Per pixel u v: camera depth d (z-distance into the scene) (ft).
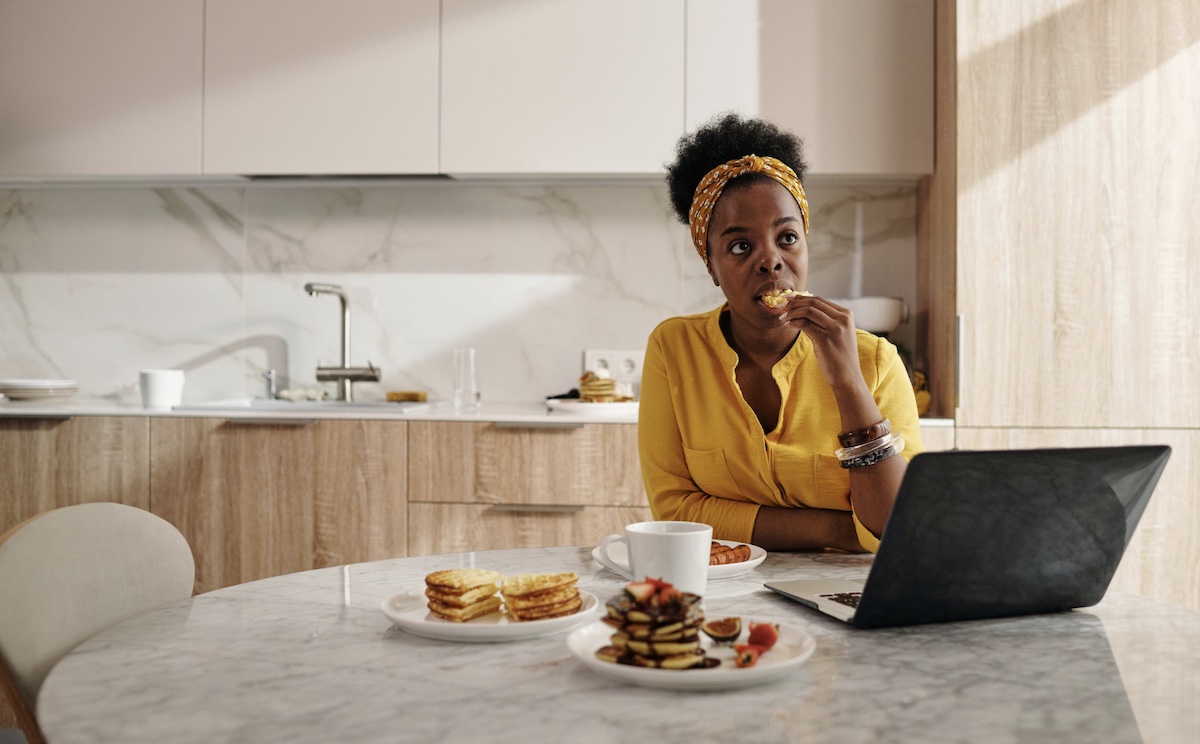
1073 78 7.65
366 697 2.22
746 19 8.32
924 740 1.95
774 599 3.23
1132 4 7.63
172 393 8.67
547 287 9.66
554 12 8.46
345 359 9.48
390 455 8.04
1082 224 7.66
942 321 8.20
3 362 10.02
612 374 9.53
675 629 2.27
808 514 4.34
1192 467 7.59
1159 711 2.12
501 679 2.35
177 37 8.77
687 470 4.89
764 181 4.49
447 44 8.55
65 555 3.32
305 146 8.67
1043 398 7.67
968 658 2.54
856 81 8.30
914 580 2.72
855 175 8.54
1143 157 7.63
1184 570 7.61
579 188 9.62
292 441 8.09
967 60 7.69
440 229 9.75
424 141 8.59
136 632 2.81
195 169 8.78
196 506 8.17
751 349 4.73
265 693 2.25
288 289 9.87
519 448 7.95
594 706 2.16
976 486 2.58
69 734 2.00
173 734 2.00
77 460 8.24
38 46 8.85
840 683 2.32
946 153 8.01
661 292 9.58
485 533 7.98
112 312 9.97
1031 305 7.68
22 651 3.00
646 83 8.41
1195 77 7.61
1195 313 7.63
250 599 3.23
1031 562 2.82
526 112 8.50
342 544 8.08
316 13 8.66
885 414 4.55
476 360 9.71
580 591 3.23
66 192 9.96
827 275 9.37
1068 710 2.13
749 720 2.06
